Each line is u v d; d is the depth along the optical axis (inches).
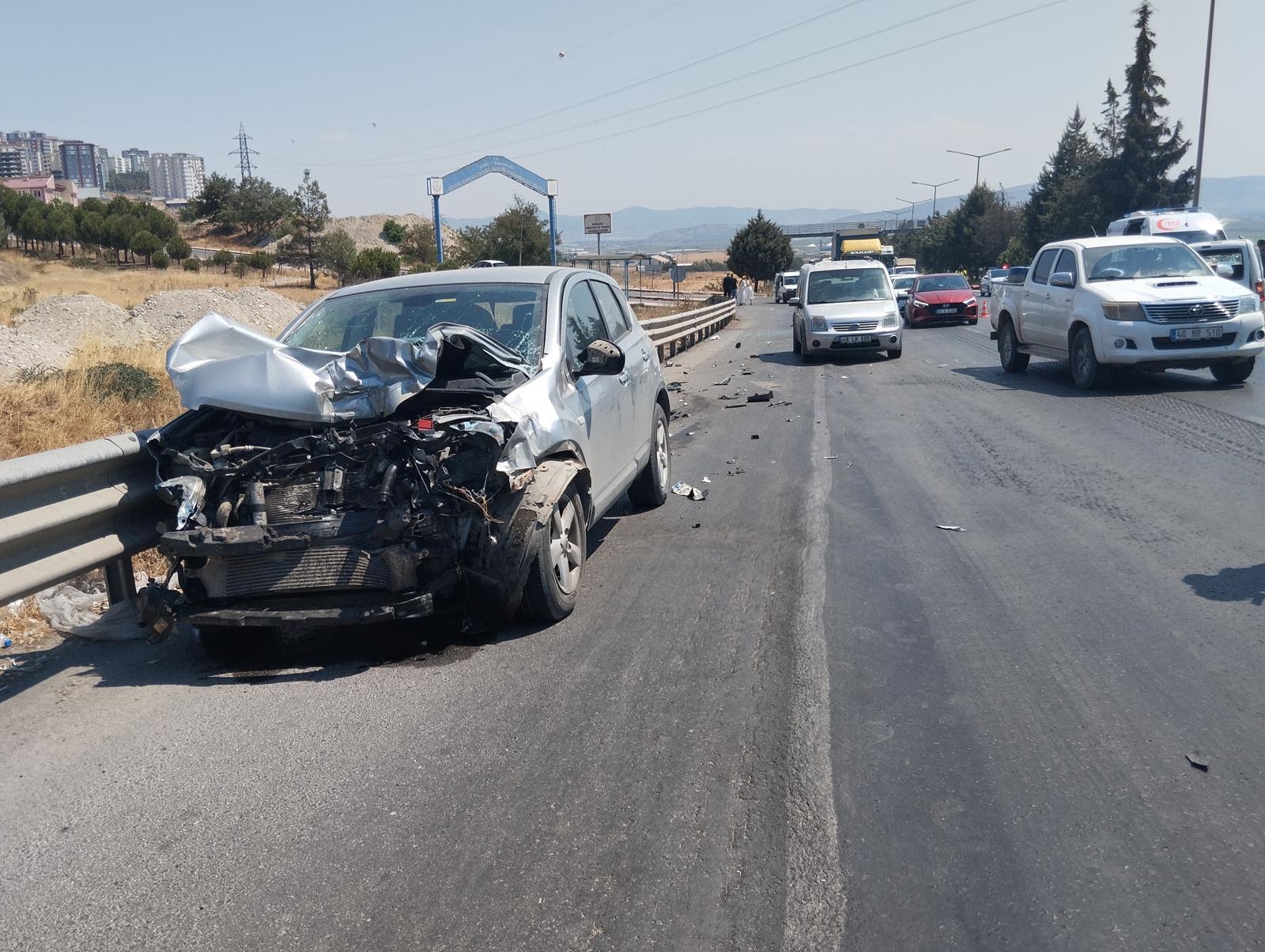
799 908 117.9
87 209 3442.4
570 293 267.6
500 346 227.8
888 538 278.2
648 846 130.6
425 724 168.7
